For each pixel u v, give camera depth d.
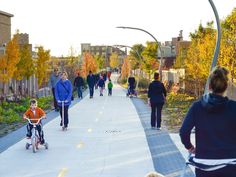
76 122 19.58
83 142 14.39
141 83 52.00
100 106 28.14
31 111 12.92
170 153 12.41
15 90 34.12
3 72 29.33
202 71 28.25
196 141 4.61
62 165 11.10
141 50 82.75
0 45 36.03
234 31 22.84
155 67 63.47
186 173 9.98
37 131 12.91
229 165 4.42
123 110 25.31
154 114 17.39
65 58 67.62
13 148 13.35
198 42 30.73
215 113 4.51
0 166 11.03
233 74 21.98
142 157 11.95
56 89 17.14
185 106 27.69
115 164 11.17
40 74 36.62
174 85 39.84
